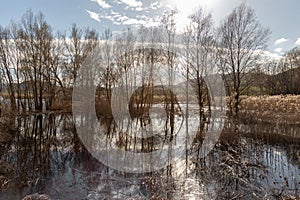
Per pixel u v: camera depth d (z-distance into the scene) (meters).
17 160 8.31
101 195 5.50
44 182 6.25
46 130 14.49
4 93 20.98
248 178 6.38
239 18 18.61
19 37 21.91
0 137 11.06
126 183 6.17
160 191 5.64
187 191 5.62
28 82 22.55
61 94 22.83
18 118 17.69
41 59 22.48
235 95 17.30
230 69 18.61
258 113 14.53
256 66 19.20
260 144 9.77
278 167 7.29
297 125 12.72
